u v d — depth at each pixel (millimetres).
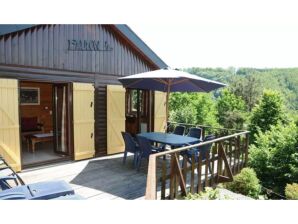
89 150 7035
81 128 6809
